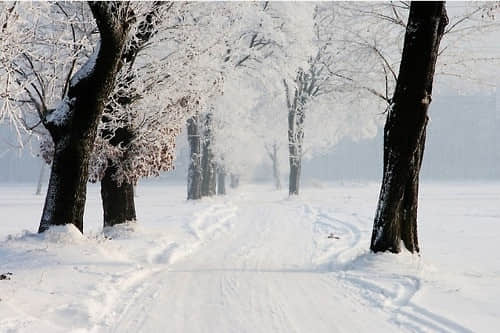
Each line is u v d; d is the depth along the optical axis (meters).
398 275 14.48
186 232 25.16
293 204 53.34
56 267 13.65
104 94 16.25
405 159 16.36
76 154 16.34
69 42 14.88
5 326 8.93
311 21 48.28
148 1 18.42
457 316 10.03
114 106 20.34
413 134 16.20
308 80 62.03
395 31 26.02
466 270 15.84
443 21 16.19
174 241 21.61
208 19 21.69
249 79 51.91
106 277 13.38
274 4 47.25
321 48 54.69
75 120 16.14
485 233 26.95
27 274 12.78
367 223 30.91
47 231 16.03
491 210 43.97
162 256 17.64
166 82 20.77
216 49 22.08
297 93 62.38
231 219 34.28
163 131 21.39
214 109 53.81
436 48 15.95
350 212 39.56
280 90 54.12
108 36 15.16
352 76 29.36
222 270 15.73
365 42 25.59
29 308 10.25
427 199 63.53
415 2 15.64
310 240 23.52
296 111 63.16
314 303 11.54
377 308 11.09
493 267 16.44
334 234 25.92
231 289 12.94
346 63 30.38
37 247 15.17
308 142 74.69
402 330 9.40
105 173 22.16
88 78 15.93
